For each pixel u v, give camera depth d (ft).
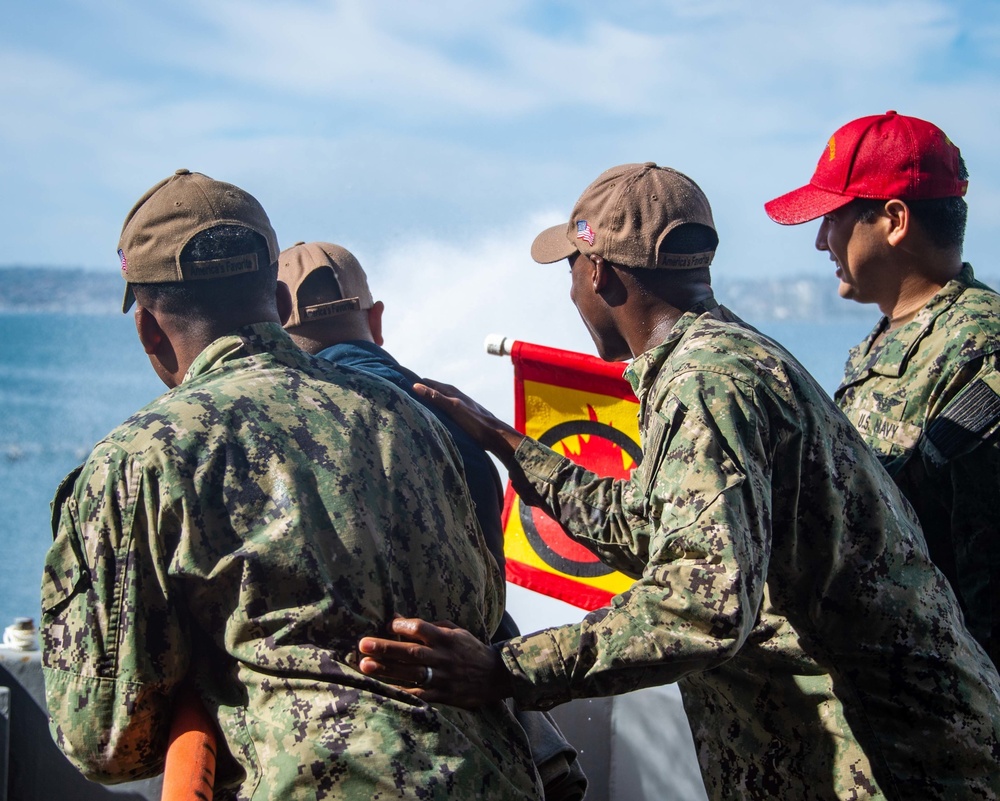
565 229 8.46
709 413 6.64
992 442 8.57
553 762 8.49
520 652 6.43
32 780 10.79
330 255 10.28
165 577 6.21
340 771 5.94
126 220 7.22
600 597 11.07
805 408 6.92
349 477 6.54
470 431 9.25
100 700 6.18
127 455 6.28
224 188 7.20
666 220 7.76
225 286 7.03
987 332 8.80
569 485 8.82
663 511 6.58
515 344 11.43
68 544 6.33
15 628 11.10
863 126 9.37
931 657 7.02
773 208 9.71
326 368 7.15
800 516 6.97
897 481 8.98
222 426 6.44
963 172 9.39
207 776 6.04
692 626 6.19
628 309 7.93
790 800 7.17
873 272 9.42
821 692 7.09
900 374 9.12
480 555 7.16
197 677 6.40
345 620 6.20
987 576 8.68
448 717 6.31
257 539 6.23
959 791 6.88
